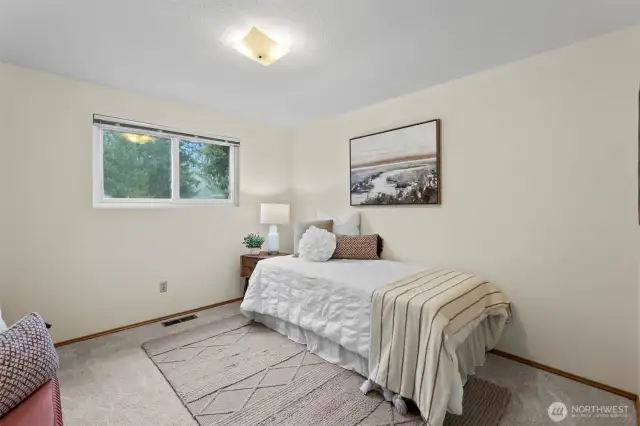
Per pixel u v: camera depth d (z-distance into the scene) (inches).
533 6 61.6
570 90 77.1
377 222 122.4
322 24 67.7
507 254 88.4
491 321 83.4
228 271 138.9
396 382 65.2
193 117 126.3
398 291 72.6
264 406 66.4
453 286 75.9
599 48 72.9
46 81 92.7
